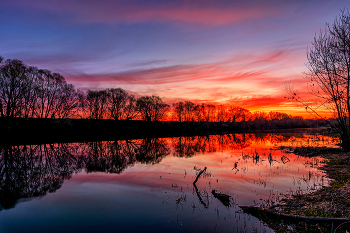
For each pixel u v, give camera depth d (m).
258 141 40.19
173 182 12.66
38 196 11.03
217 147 31.30
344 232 5.82
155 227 7.44
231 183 11.95
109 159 21.98
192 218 7.96
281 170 14.66
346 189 8.97
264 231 6.73
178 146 33.94
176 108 96.06
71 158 22.88
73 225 7.82
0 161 21.27
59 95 52.53
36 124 48.66
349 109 15.90
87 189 12.00
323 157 18.59
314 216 6.96
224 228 7.11
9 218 8.52
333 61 15.24
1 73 39.25
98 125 66.62
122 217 8.34
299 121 107.38
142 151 28.05
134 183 12.84
